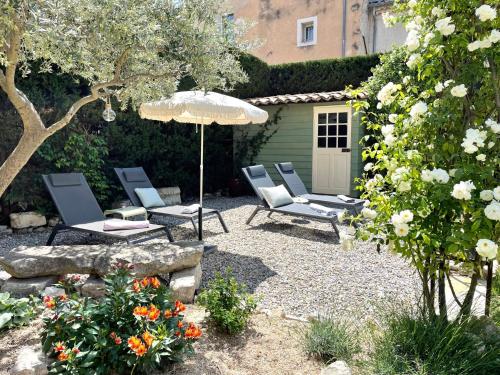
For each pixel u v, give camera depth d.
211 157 9.95
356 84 10.52
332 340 2.37
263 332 2.69
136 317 2.12
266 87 11.66
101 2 3.07
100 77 3.79
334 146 9.68
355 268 4.39
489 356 2.13
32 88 6.12
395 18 2.82
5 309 2.63
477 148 2.25
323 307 3.37
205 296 2.79
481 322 2.45
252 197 9.98
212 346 2.48
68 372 1.99
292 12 15.43
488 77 2.44
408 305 2.77
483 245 2.08
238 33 4.52
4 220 6.16
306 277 4.11
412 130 2.55
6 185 3.28
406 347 2.26
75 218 5.12
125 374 2.11
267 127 10.55
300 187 7.71
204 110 4.40
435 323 2.39
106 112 4.03
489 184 2.34
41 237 5.85
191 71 3.95
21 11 2.71
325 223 6.72
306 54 15.20
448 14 2.50
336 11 14.41
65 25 2.89
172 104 4.45
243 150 10.70
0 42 2.80
